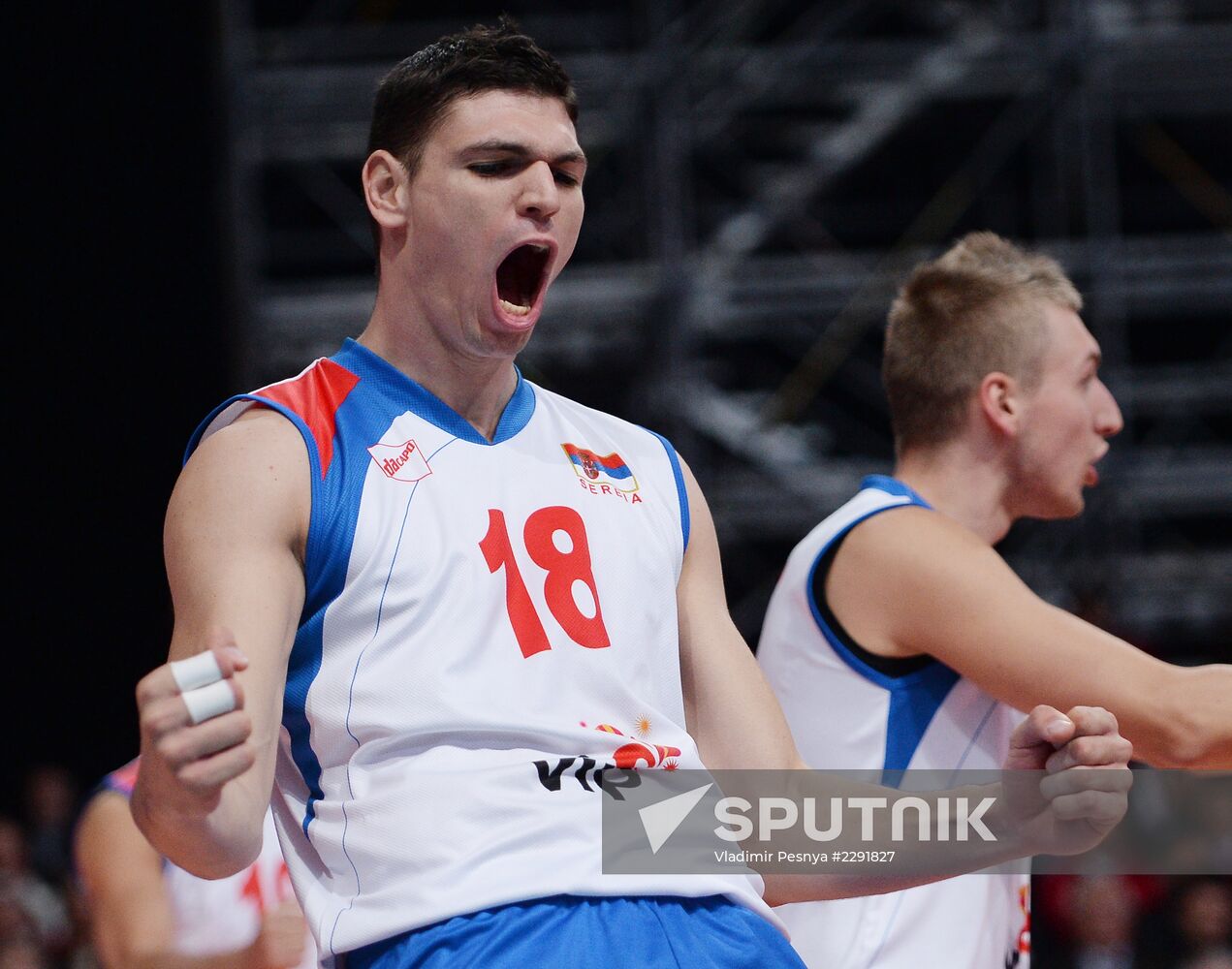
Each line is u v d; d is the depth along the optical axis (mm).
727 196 33031
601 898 5598
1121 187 33094
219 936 10242
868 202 33312
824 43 32281
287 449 5754
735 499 31109
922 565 8125
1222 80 30672
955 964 8031
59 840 23281
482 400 6281
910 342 8844
